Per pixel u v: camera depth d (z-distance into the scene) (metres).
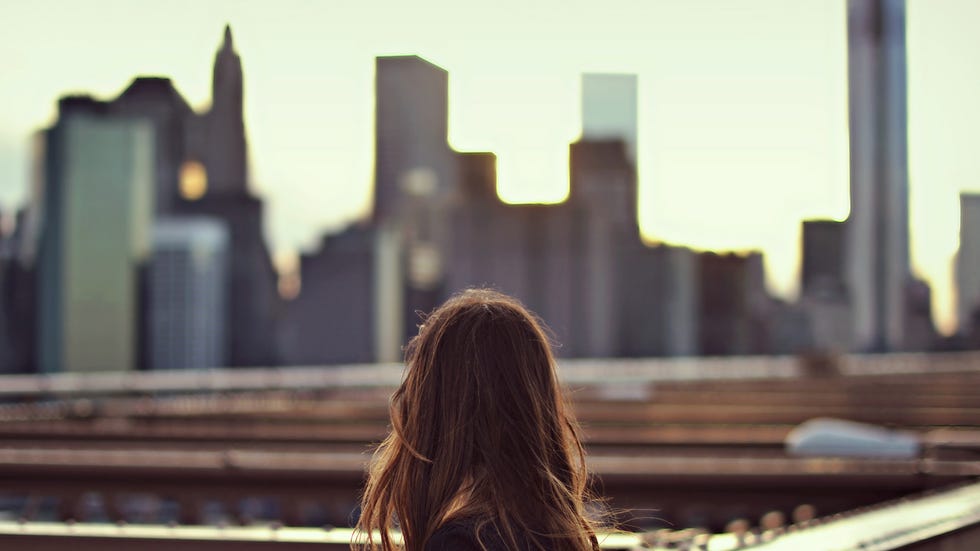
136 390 15.72
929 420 16.42
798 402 17.36
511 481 1.79
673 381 21.83
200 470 7.71
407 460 1.91
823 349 26.12
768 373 24.70
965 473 7.38
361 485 7.54
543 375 1.90
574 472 1.93
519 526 1.76
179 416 15.73
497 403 1.84
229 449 11.96
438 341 1.92
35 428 13.67
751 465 7.55
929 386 18.50
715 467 7.54
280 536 3.54
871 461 7.54
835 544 3.20
